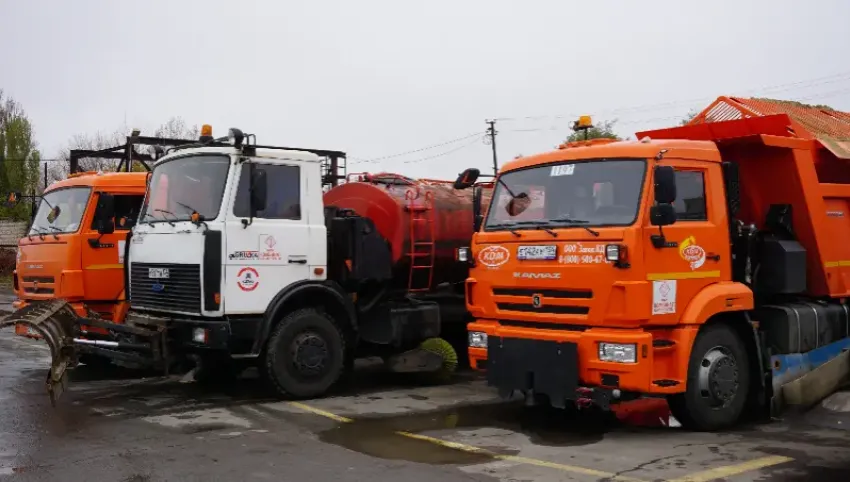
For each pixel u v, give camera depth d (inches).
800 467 234.2
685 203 280.8
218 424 297.6
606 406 263.0
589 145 307.6
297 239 350.6
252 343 339.3
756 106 370.9
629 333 258.5
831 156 327.9
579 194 282.7
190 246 335.0
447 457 249.6
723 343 288.2
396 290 398.3
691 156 283.6
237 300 331.6
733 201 297.7
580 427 294.8
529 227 291.9
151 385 390.0
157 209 365.7
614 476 226.1
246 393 367.2
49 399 347.6
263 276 339.6
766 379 305.0
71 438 272.5
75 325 323.9
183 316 342.6
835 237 335.0
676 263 270.5
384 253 380.5
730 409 289.1
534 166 303.0
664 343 268.5
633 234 259.8
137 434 279.4
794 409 307.3
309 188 358.3
